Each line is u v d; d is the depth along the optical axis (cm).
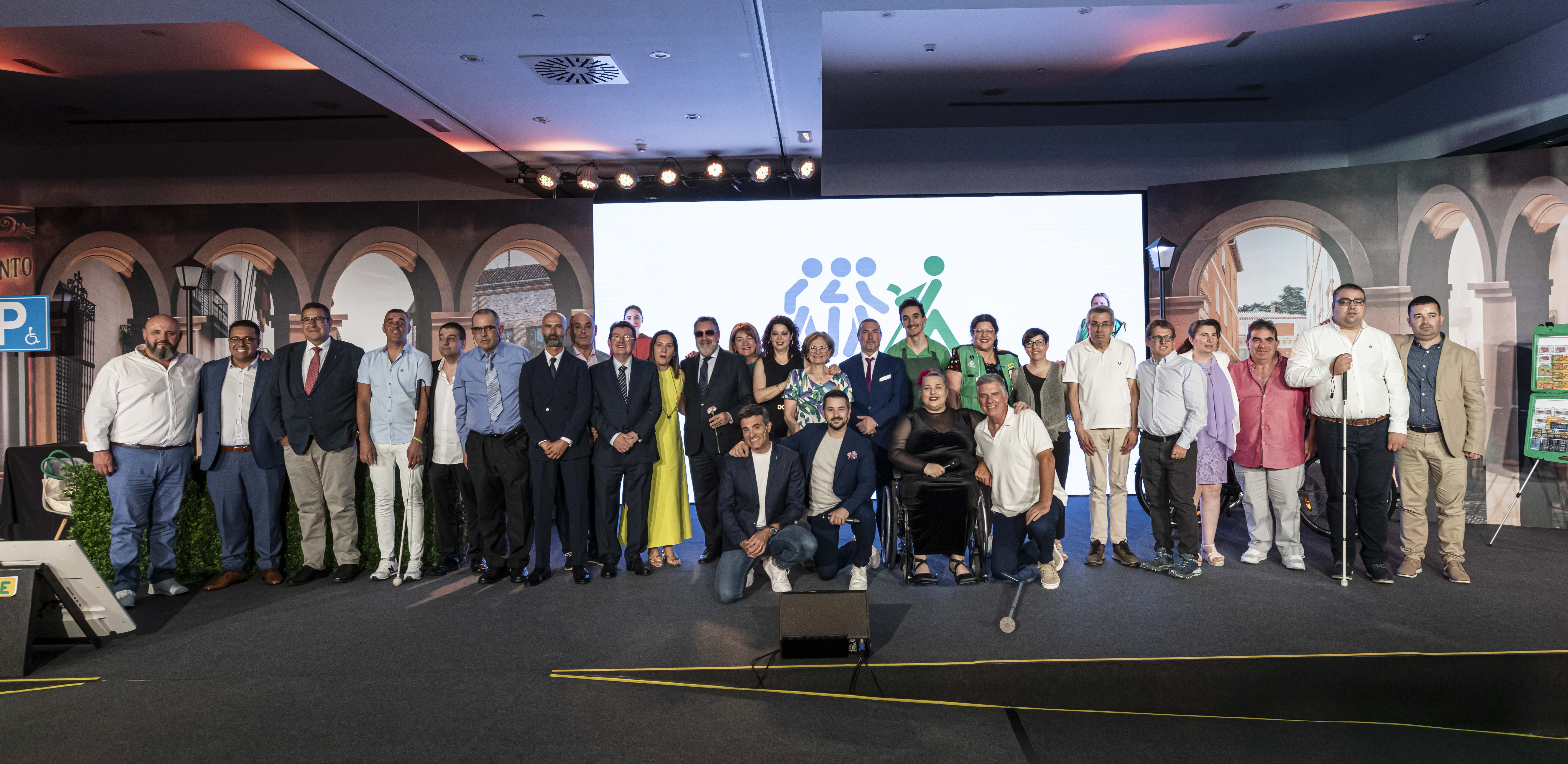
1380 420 421
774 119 619
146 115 731
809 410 471
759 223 757
